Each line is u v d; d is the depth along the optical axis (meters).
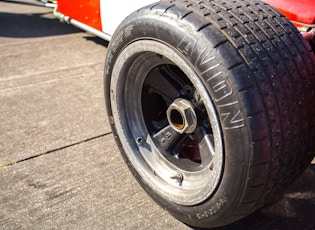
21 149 2.93
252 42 1.73
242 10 1.87
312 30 2.46
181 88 2.14
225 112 1.69
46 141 3.03
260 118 1.65
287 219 2.23
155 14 1.90
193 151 2.33
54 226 2.22
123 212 2.32
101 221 2.25
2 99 3.67
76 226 2.22
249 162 1.69
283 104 1.71
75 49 4.93
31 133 3.13
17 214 2.31
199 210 1.97
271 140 1.68
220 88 1.68
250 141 1.66
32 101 3.63
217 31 1.73
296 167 1.91
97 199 2.42
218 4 1.88
